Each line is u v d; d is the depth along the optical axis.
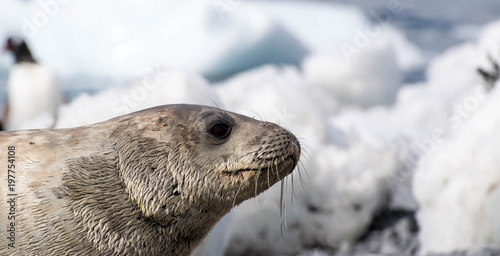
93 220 17.84
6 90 68.00
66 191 17.83
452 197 31.44
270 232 34.53
